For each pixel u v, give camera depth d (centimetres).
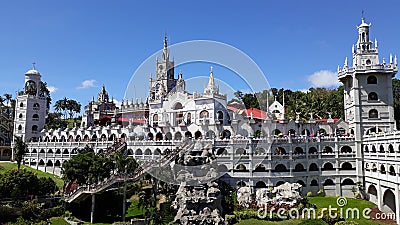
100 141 9081
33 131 11181
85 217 5941
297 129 8519
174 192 6028
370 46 7894
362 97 7656
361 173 7394
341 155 7594
